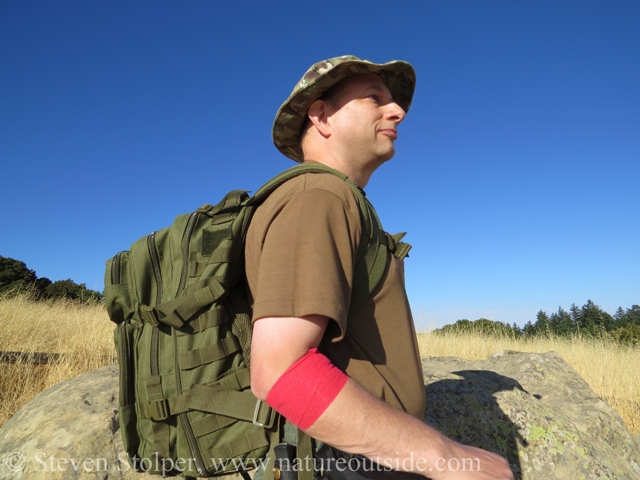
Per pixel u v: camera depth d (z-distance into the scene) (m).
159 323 1.10
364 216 1.06
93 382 2.26
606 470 2.05
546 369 3.28
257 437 1.07
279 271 0.91
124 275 1.16
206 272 1.09
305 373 0.86
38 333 5.82
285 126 1.44
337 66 1.27
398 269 1.18
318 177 1.05
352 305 1.05
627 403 6.26
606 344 9.64
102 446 1.77
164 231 1.19
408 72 1.65
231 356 1.10
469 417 2.11
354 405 0.86
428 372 2.60
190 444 1.05
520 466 1.98
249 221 1.12
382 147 1.34
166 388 1.07
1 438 1.91
